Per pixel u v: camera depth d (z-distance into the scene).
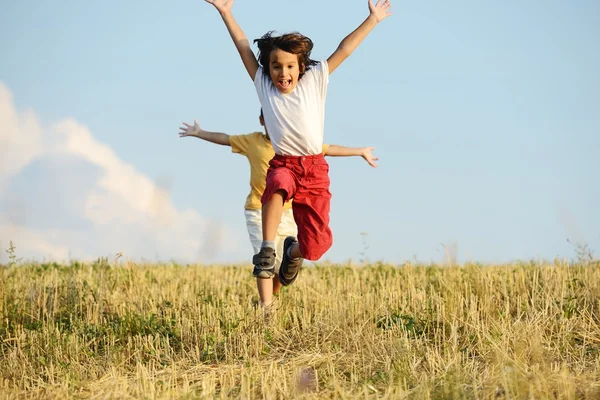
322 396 5.75
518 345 6.27
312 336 7.44
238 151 8.87
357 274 10.85
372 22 7.50
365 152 9.05
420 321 7.80
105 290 9.45
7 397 5.95
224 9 7.64
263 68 7.53
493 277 9.89
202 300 9.09
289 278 8.25
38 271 12.09
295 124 7.24
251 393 5.87
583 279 9.31
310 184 7.34
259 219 8.77
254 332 7.45
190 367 6.81
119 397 5.71
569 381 5.38
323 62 7.45
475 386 5.36
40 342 7.64
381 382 6.02
